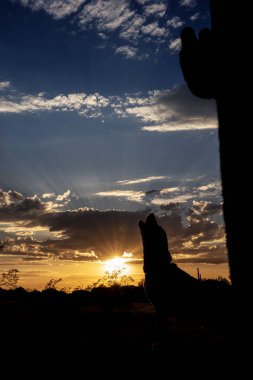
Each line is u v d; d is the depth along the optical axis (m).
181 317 5.43
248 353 2.32
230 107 2.45
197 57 2.74
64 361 6.89
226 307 3.48
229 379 2.60
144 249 6.15
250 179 2.31
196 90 2.77
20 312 11.71
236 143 2.39
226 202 2.45
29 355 7.23
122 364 6.55
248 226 2.30
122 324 10.77
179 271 5.78
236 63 2.43
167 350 6.38
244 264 2.31
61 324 10.19
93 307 15.56
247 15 2.42
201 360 5.89
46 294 17.98
